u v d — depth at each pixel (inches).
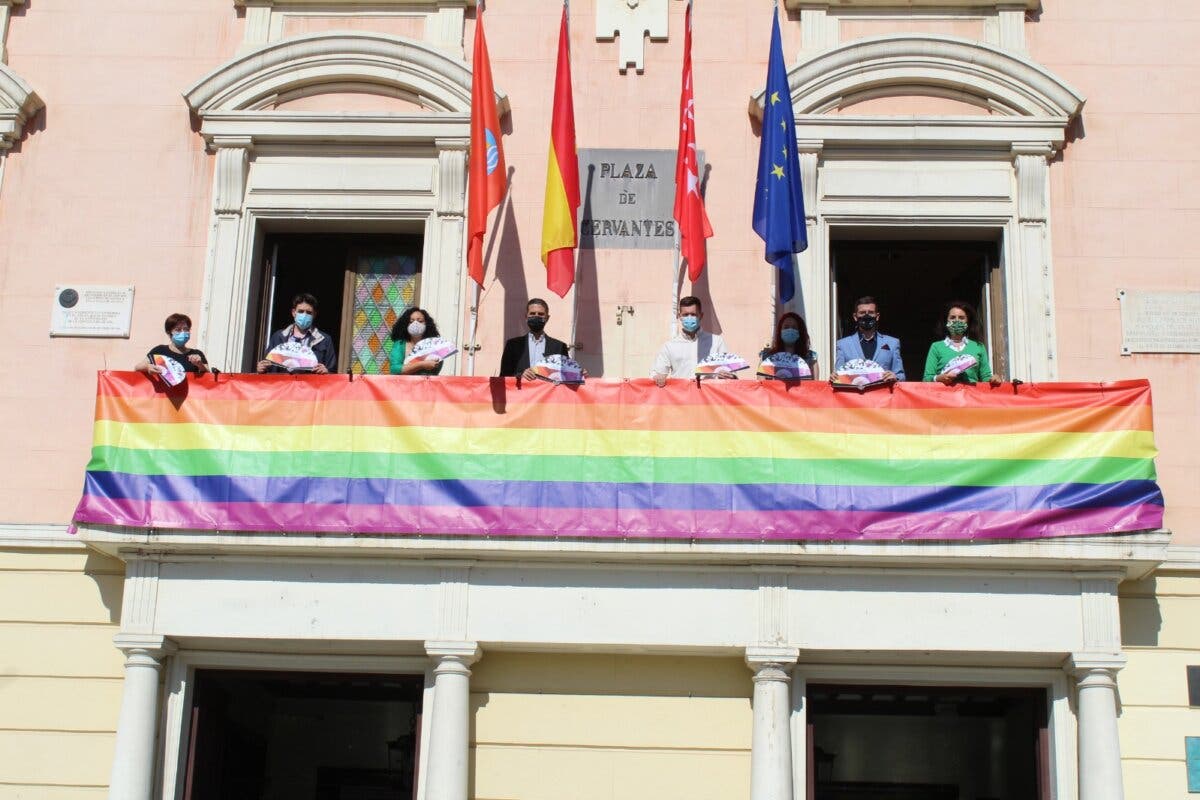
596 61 545.0
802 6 548.1
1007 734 487.2
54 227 533.6
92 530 470.9
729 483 466.6
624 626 464.8
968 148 530.3
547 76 545.0
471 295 522.9
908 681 480.1
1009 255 520.7
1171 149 529.0
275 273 543.2
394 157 538.0
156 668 471.8
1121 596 479.2
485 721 473.4
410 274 544.1
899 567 465.4
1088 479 461.4
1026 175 523.5
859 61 535.2
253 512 469.4
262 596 471.2
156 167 539.5
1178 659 474.6
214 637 470.3
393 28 552.4
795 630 462.0
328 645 475.8
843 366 474.6
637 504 466.0
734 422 471.5
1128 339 510.6
